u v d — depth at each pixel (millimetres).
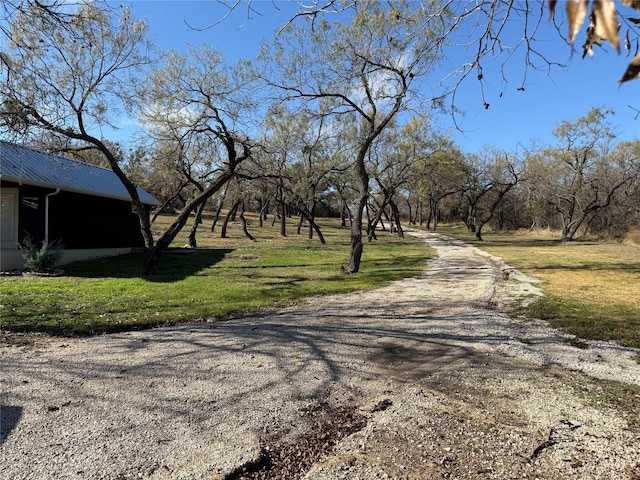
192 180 19594
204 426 3527
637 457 3078
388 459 3066
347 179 28484
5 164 12930
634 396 4203
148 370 4848
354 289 11383
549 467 2959
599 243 31922
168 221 39750
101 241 18047
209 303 9016
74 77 10594
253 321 7488
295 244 26984
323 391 4305
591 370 4973
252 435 3387
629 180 34438
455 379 4668
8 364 4980
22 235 14031
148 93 12906
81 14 7035
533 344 6055
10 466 2904
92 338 6238
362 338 6324
